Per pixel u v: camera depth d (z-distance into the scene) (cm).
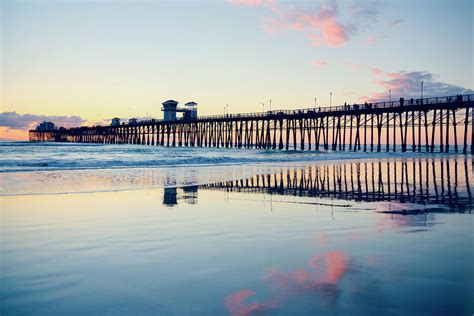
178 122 7550
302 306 349
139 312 340
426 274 433
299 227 702
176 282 414
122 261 492
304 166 2534
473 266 461
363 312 336
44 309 348
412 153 4441
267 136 6012
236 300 364
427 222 747
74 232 664
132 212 871
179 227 705
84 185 1411
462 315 329
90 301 365
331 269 453
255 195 1168
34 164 2344
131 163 2606
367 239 604
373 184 1462
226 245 573
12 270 456
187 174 1903
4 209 907
